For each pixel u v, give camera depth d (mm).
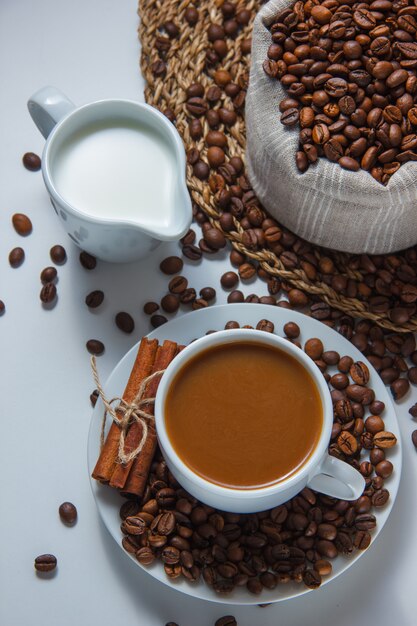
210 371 511
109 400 551
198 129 623
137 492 537
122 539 539
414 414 583
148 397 545
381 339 596
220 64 642
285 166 566
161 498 546
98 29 668
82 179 567
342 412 563
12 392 599
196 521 547
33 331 609
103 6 672
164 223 563
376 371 580
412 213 565
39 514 579
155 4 655
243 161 624
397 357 593
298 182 565
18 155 642
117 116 579
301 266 604
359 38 561
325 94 562
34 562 570
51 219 630
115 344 606
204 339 506
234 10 645
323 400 500
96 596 567
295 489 501
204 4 650
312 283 603
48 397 598
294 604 565
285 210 595
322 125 559
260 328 567
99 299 604
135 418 538
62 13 670
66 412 595
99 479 536
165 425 503
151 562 538
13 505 580
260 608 564
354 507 547
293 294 600
